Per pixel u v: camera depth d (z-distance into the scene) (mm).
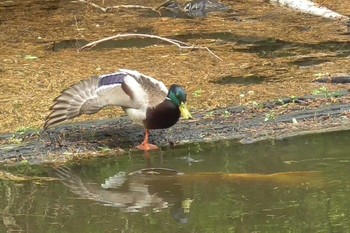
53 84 15398
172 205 10242
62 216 9953
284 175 11094
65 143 12594
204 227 9414
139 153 12320
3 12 22375
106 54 17812
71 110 12430
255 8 22922
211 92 14797
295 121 13352
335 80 15461
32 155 12219
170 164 11812
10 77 15898
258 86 15203
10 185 11148
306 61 17094
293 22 20922
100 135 12930
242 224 9422
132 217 9867
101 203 10398
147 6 23297
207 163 11781
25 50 18234
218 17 21812
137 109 12297
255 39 19094
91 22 21172
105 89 12305
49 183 11195
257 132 13000
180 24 20859
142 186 10992
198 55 17547
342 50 18031
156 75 15914
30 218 9883
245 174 11195
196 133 13016
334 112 13688
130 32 19984
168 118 12227
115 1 24109
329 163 11531
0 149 12406
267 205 10016
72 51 18203
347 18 21188
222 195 10469
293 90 14883
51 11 22594
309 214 9680
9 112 13867
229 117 13602
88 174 11531
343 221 9438
